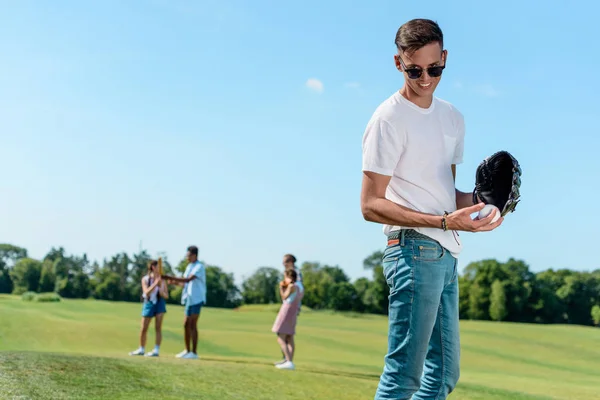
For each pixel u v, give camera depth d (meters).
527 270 87.38
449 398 8.07
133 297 113.25
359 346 21.14
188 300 12.26
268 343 19.89
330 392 7.77
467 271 90.25
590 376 13.89
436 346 3.49
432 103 3.50
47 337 17.88
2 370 6.58
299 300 10.91
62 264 116.25
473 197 3.51
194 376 7.95
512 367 16.62
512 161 3.31
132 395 6.23
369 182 3.35
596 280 84.88
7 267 119.19
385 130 3.32
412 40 3.22
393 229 3.38
